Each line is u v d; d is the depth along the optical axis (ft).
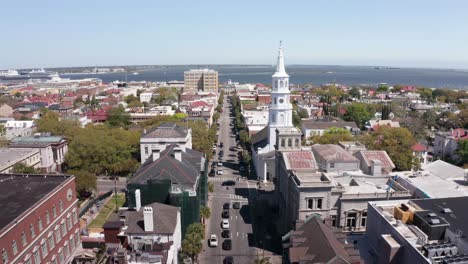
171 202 257.34
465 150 458.50
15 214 192.85
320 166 313.73
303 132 592.19
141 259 185.06
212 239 276.82
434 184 273.95
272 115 412.98
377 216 214.90
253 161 482.28
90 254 231.30
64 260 239.91
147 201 261.65
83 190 361.92
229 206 346.54
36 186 236.84
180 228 253.44
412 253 173.27
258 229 299.79
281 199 308.19
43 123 548.31
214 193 381.40
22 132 555.28
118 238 239.09
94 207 336.70
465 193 256.52
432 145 585.63
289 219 275.39
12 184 241.35
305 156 289.12
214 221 314.76
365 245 223.30
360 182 281.95
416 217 199.52
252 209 339.57
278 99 406.00
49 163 436.76
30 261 197.36
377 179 289.12
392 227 194.70
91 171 423.23
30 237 198.49
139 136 483.10
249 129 587.27
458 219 196.54
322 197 245.24
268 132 426.51
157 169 283.18
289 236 211.20
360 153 317.01
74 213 258.98
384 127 463.83
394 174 299.79
